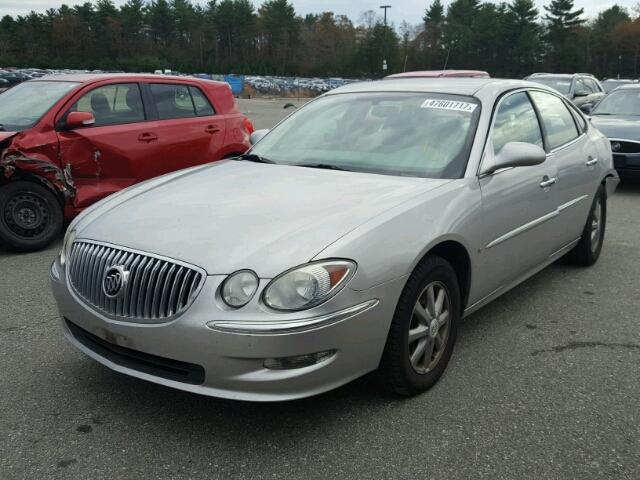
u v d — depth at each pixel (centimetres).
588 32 10694
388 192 343
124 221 326
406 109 426
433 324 341
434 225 330
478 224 364
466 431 310
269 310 272
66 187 646
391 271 302
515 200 404
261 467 280
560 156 481
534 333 433
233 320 272
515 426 315
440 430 310
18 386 351
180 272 284
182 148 741
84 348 324
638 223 786
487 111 409
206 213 322
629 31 10619
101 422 315
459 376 367
